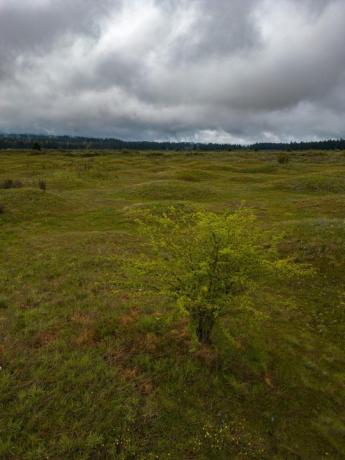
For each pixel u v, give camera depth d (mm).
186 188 30344
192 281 7125
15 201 22438
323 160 63156
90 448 5344
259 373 7297
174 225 8453
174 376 6898
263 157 72375
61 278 11312
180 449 5500
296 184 33406
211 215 7504
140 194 29062
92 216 21359
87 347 7617
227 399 6539
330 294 10930
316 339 8805
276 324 9320
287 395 6812
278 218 21359
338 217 20812
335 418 6379
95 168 45969
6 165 49031
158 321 8641
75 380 6555
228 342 8086
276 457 5555
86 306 9453
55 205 22875
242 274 7090
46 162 52344
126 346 7723
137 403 6168
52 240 15805
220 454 5508
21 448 5266
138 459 5297
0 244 15281
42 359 7129
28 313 8945
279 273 8367
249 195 30375
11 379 6535
